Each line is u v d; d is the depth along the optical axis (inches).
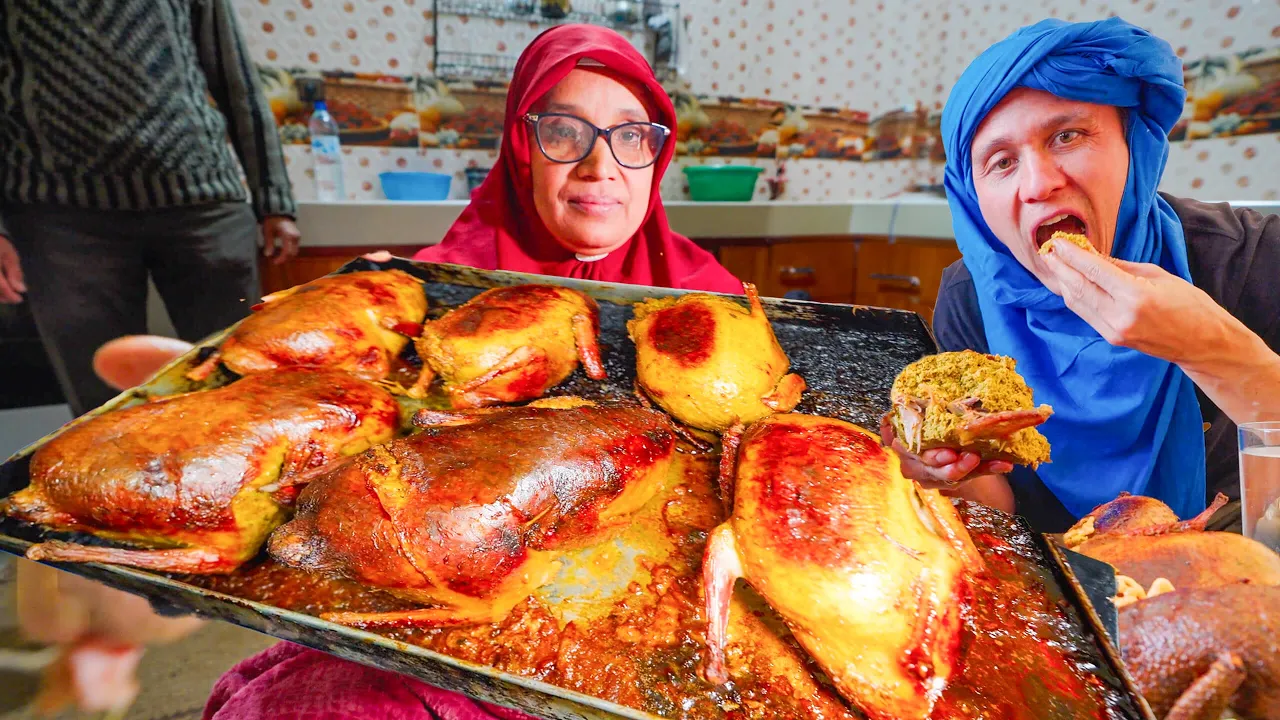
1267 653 17.3
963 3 76.1
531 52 44.7
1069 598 20.2
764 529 20.3
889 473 21.5
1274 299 36.5
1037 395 32.6
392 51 103.4
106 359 30.3
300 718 19.4
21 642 20.0
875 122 114.3
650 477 23.7
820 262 95.8
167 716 19.3
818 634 18.8
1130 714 17.3
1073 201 30.4
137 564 21.1
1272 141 72.0
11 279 55.1
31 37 50.3
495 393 28.2
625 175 45.0
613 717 17.3
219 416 23.7
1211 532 21.9
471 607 20.3
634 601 20.7
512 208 49.0
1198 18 74.0
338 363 29.1
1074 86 28.2
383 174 96.1
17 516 22.4
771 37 116.0
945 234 81.8
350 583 21.0
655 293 33.2
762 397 27.0
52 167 52.9
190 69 60.1
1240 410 25.9
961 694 17.8
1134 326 25.8
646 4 109.7
